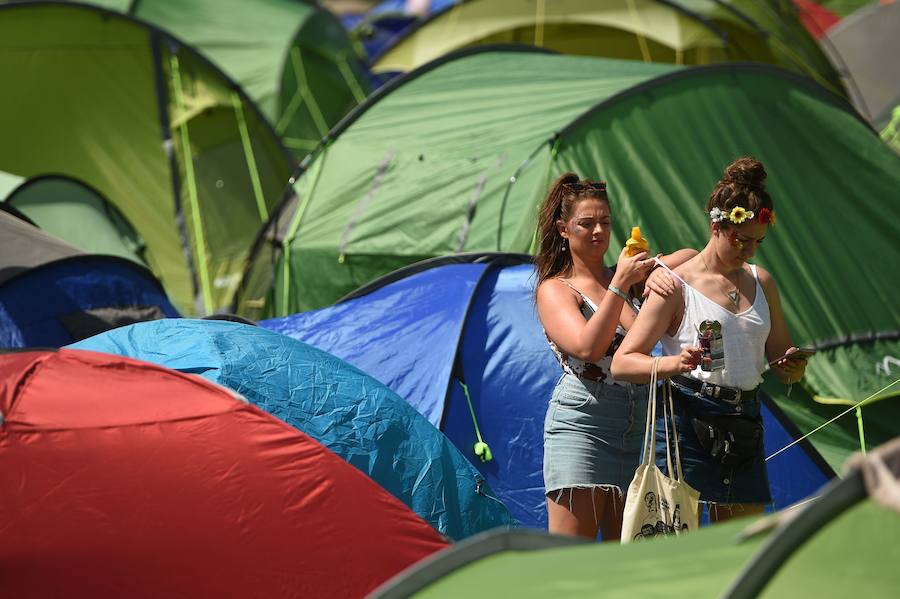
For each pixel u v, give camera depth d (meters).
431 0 70.19
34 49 39.88
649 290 14.64
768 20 45.69
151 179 39.25
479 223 27.94
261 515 14.19
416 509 15.92
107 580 13.67
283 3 53.72
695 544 9.23
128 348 16.64
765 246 26.84
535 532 10.15
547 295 15.67
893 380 25.20
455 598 9.02
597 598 8.44
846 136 29.56
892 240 28.17
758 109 29.45
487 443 19.53
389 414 16.61
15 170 38.62
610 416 15.29
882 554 7.84
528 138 29.06
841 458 23.75
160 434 14.27
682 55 44.94
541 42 46.69
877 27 51.44
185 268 38.06
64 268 22.94
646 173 27.86
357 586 14.34
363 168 30.94
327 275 29.53
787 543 8.02
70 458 13.92
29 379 14.58
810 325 25.98
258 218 39.75
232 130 40.78
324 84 52.62
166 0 50.84
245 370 16.27
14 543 13.52
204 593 13.86
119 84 40.09
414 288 22.48
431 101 32.94
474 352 20.48
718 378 14.51
